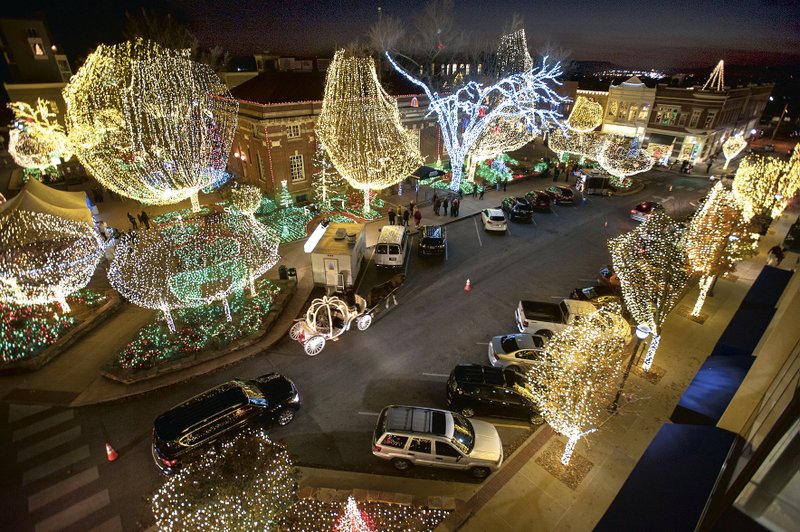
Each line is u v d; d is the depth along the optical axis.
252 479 6.84
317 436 12.48
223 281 15.17
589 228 28.84
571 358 10.04
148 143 24.83
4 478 10.95
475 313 18.70
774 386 7.82
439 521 10.03
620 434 12.48
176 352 15.16
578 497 10.65
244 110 29.41
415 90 37.84
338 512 10.15
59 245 17.58
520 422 13.12
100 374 14.38
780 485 4.52
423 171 35.22
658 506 7.32
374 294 18.28
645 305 13.02
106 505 10.33
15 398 13.41
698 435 8.68
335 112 27.14
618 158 37.06
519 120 37.19
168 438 10.77
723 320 18.05
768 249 24.95
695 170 44.28
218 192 32.88
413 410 11.95
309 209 30.28
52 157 31.80
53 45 40.62
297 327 16.42
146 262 14.60
